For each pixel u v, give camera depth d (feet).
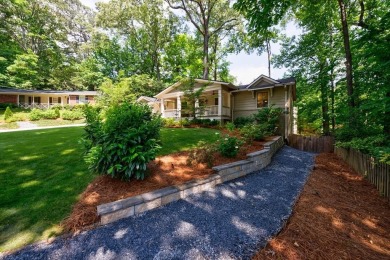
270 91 41.88
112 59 94.99
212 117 45.83
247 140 22.86
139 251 6.95
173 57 90.63
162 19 81.25
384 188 12.50
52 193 10.00
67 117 61.62
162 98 58.03
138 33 88.38
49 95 83.41
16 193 9.88
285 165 20.08
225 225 8.68
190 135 26.11
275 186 13.78
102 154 10.59
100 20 81.05
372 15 28.78
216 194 11.80
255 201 11.25
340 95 43.80
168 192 10.35
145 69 96.99
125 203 8.95
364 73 27.02
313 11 34.60
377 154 13.58
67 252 6.72
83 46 94.79
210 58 80.53
